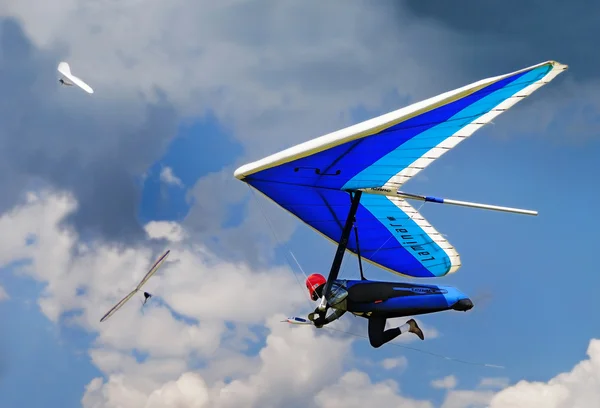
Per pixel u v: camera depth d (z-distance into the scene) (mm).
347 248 16781
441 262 16766
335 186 14094
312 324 13711
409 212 15938
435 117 11977
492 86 11469
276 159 12945
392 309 13320
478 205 14781
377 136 12242
